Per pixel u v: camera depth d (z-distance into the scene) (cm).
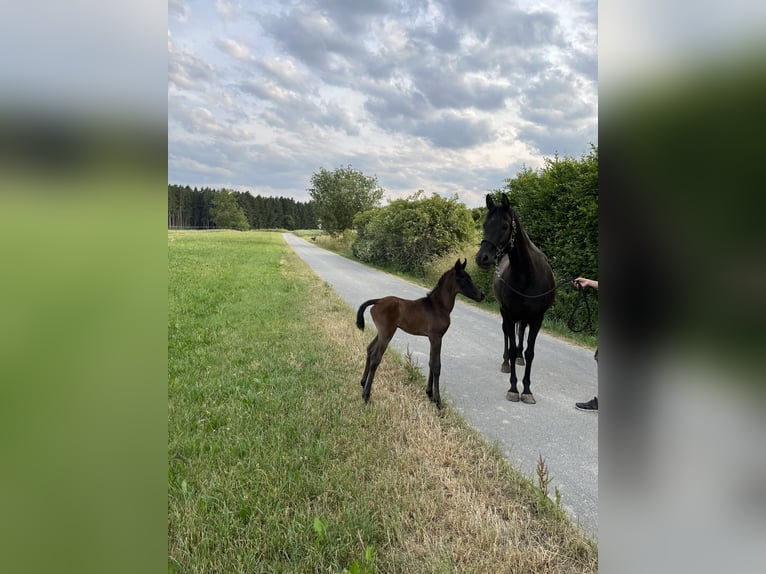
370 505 239
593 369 533
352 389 411
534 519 237
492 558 204
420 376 458
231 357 497
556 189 804
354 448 297
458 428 339
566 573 200
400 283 1316
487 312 923
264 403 365
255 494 245
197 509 227
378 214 1928
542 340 685
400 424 337
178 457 282
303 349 532
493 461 290
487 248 405
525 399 417
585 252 723
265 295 938
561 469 297
